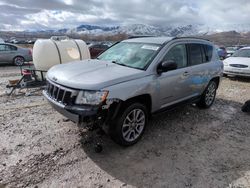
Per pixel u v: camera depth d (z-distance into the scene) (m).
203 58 5.49
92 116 3.29
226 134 4.59
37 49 7.80
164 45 4.41
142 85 3.77
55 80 3.73
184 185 3.01
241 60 10.45
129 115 3.77
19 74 10.58
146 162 3.48
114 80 3.47
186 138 4.32
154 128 4.69
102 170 3.24
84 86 3.31
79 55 8.52
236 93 8.01
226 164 3.53
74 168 3.25
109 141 4.05
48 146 3.79
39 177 3.03
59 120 4.83
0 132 4.21
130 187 2.93
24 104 5.88
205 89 5.75
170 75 4.33
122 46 5.00
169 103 4.57
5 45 13.48
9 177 3.00
